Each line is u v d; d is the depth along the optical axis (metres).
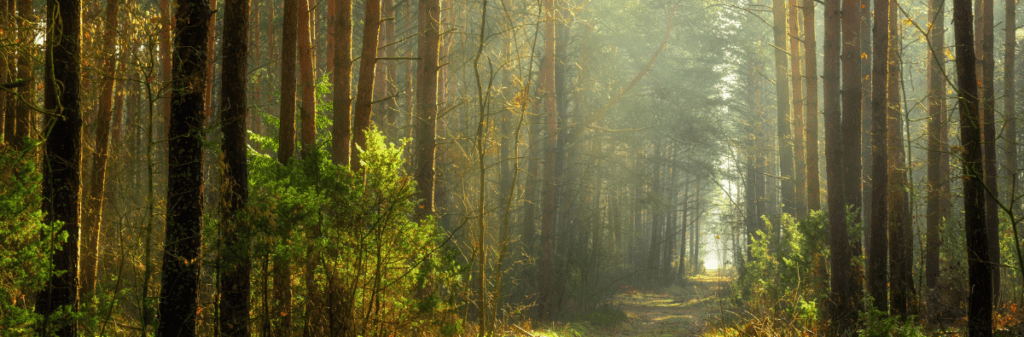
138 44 6.05
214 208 6.63
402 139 7.53
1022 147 18.77
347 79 10.07
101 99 10.12
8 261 5.22
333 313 6.86
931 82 14.80
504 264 17.12
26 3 8.48
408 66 19.55
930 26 7.46
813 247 13.71
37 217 5.25
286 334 6.88
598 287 24.31
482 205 8.05
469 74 21.11
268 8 18.88
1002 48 23.98
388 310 7.33
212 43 13.54
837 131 12.65
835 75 12.93
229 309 6.23
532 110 19.42
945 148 14.71
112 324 6.55
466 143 14.07
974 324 6.98
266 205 6.43
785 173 20.89
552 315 18.36
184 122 5.62
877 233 11.52
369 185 7.30
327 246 7.01
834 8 13.02
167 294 5.54
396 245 7.26
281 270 6.73
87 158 9.87
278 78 18.70
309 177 7.52
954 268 11.83
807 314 10.93
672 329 17.16
